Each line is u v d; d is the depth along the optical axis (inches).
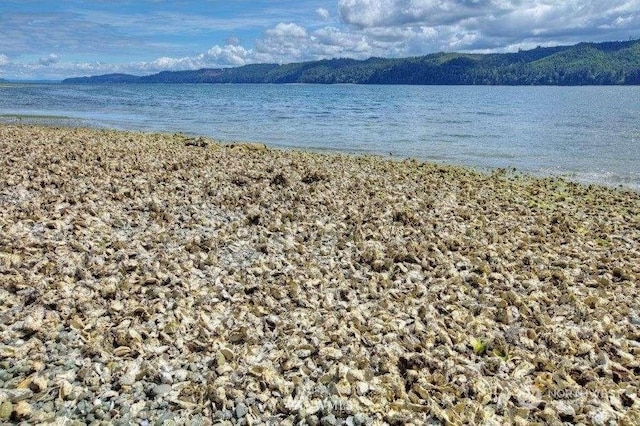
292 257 508.1
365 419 263.1
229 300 401.1
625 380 319.9
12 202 602.2
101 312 356.5
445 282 464.8
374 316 392.2
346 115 3026.6
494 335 372.2
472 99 5634.8
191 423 253.0
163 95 6422.2
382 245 561.3
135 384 277.7
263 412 266.5
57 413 250.5
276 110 3501.5
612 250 593.3
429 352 339.6
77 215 570.3
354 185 885.2
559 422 271.9
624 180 1105.4
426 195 842.8
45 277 398.3
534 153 1477.6
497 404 286.8
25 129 1545.3
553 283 481.4
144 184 754.2
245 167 984.9
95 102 4106.8
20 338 312.7
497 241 599.8
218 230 579.2
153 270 438.3
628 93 7332.7
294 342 339.0
